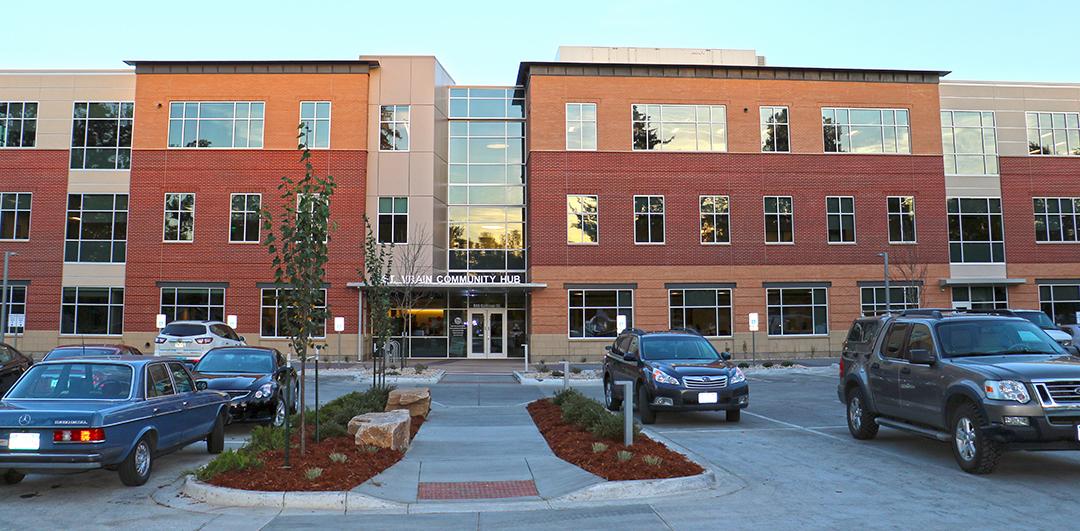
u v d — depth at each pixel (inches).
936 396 372.5
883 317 455.5
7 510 291.3
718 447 432.5
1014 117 1376.7
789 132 1309.1
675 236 1273.4
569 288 1249.4
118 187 1266.0
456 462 378.6
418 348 1332.4
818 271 1286.9
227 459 334.3
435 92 1307.8
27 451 300.4
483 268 1336.1
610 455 357.4
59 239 1258.0
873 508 283.9
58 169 1272.1
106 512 288.0
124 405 329.1
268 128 1258.0
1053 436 315.9
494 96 1379.2
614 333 1251.2
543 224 1257.4
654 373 533.6
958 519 265.6
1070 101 1393.9
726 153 1294.3
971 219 1344.7
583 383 903.1
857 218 1304.1
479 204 1352.1
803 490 317.1
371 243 677.9
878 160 1316.4
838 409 631.2
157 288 1232.8
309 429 419.8
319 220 347.3
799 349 1270.9
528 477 345.7
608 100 1288.1
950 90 1368.1
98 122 1283.2
